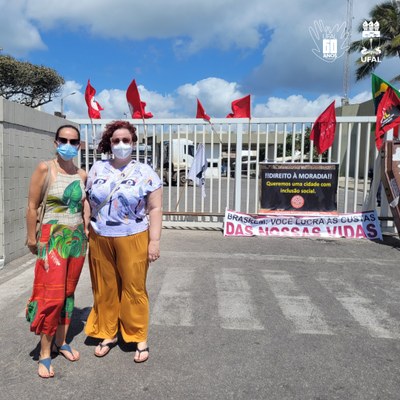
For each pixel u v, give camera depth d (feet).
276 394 9.47
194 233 27.68
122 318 10.98
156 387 9.71
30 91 129.59
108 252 10.75
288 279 17.81
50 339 10.23
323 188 26.86
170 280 17.48
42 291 10.08
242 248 23.48
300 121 27.53
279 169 26.96
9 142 19.27
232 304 14.83
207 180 68.69
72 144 10.32
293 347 11.69
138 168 10.66
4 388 9.62
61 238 10.10
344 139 77.25
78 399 9.24
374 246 24.39
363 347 11.73
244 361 10.91
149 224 11.01
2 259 19.26
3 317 13.52
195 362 10.85
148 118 28.53
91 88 28.91
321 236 26.94
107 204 10.48
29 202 10.15
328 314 14.03
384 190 26.99
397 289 16.65
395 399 9.33
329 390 9.64
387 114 25.44
